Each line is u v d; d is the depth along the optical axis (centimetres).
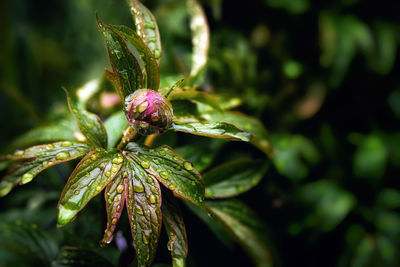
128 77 50
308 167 102
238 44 99
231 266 59
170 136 61
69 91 54
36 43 193
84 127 52
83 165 48
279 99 103
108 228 48
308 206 98
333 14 104
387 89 108
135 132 51
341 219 96
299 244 95
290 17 103
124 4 117
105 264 56
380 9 108
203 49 59
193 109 54
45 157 50
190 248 58
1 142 100
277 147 100
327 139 106
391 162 107
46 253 60
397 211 105
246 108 92
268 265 56
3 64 159
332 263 99
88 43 216
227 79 89
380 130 110
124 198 48
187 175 49
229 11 102
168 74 66
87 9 210
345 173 106
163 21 93
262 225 58
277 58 104
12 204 75
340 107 109
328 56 99
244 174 58
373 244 101
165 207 51
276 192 89
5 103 128
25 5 193
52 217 68
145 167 49
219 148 64
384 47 104
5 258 58
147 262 48
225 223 55
